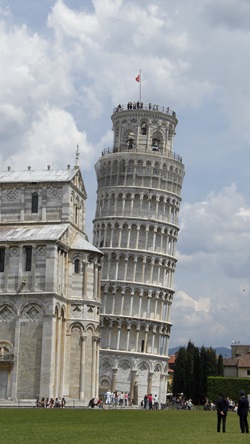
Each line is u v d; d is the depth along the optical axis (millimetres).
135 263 157250
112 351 150875
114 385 149875
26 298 96562
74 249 104250
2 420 54781
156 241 160625
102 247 159125
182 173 168250
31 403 92375
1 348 96125
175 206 165000
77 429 46125
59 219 105000
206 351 164625
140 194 160125
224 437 42719
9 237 100188
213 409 126625
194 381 164000
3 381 95312
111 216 159750
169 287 162500
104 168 164125
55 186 106062
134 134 165625
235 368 197000
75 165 109562
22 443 35094
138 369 152375
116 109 169625
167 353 160875
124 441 37531
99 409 91375
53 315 95562
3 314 97312
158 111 165875
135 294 156500
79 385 101000
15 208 106750
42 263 97438
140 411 90188
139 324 154250
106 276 156875
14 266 98188
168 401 168250
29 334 95750
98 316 105438
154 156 161625
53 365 95312
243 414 48250
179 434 44125
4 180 107438
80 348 102062
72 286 103688
